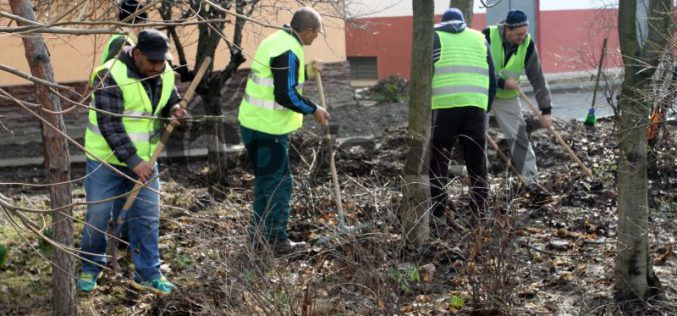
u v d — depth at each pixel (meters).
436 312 5.75
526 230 7.41
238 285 5.14
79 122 12.77
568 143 10.52
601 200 8.40
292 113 7.20
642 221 5.83
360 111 14.21
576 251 6.94
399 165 9.77
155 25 4.03
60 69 12.55
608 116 11.77
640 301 5.84
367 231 6.22
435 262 6.47
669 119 6.95
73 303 5.96
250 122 7.10
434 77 7.69
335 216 7.52
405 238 5.71
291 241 7.36
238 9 8.45
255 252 5.55
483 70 7.80
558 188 8.77
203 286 5.57
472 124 7.71
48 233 7.21
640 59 5.66
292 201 8.18
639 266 5.86
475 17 17.98
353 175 9.59
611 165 9.36
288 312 5.11
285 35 7.02
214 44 9.25
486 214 6.15
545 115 9.01
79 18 4.01
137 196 6.37
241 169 10.17
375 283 5.27
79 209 8.59
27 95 12.70
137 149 6.38
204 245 5.59
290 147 10.10
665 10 5.58
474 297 5.73
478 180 7.31
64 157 5.75
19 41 12.05
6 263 7.03
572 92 16.55
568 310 5.82
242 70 13.70
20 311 6.33
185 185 9.73
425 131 6.87
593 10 17.48
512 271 5.84
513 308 5.69
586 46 16.72
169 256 6.92
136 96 6.27
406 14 17.89
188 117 5.54
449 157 7.78
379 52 18.22
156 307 6.13
